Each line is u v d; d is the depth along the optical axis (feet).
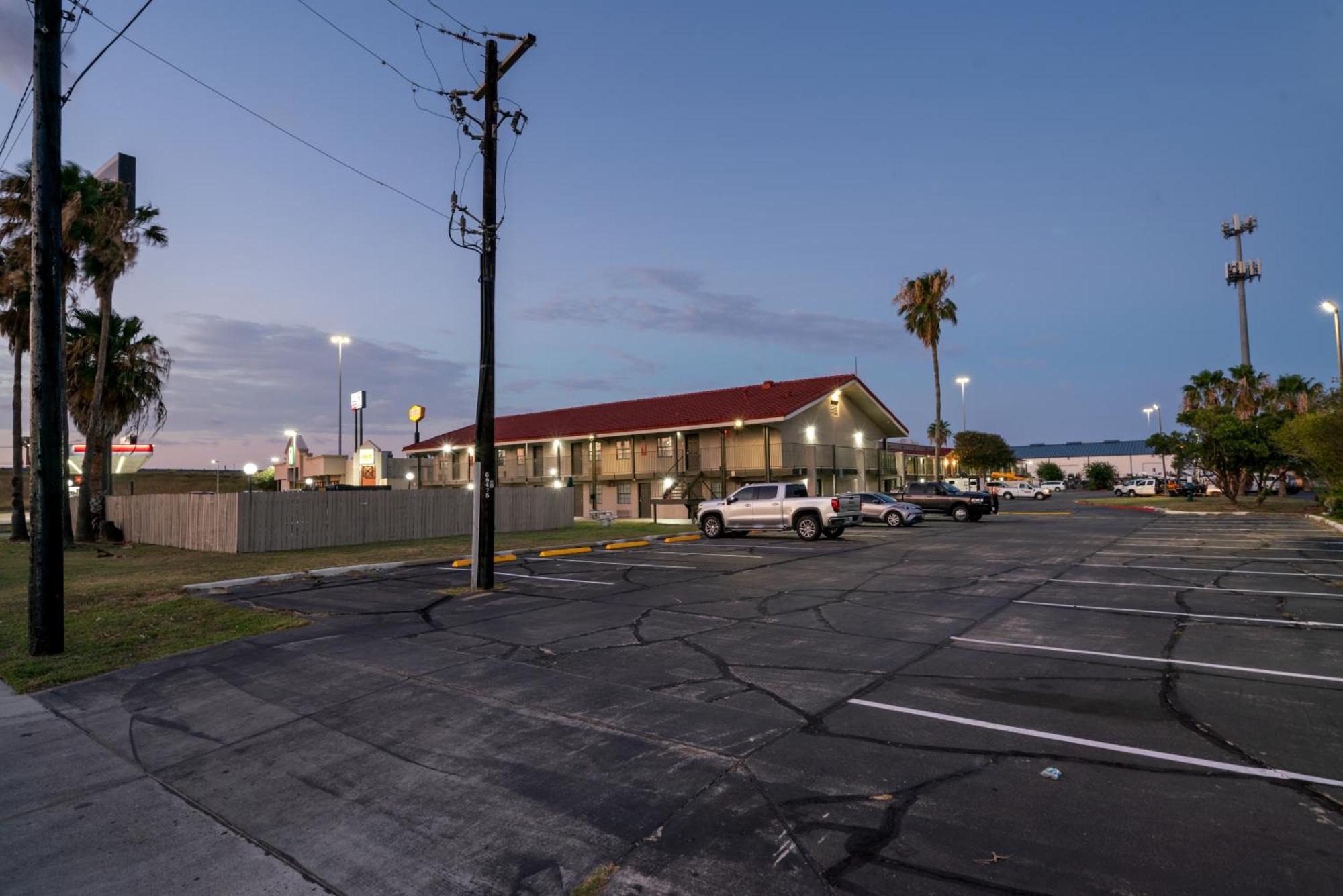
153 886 11.48
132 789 15.17
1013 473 258.78
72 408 91.30
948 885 10.62
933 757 15.37
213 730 18.53
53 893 11.32
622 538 73.00
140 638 28.73
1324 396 81.15
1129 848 11.49
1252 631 26.58
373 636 28.25
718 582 41.88
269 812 13.94
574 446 136.67
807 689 20.36
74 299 84.43
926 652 24.50
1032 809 12.90
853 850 11.71
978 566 47.09
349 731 18.01
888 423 147.23
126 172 84.64
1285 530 72.08
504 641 27.02
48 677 23.32
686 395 139.54
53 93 27.20
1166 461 316.40
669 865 11.45
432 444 154.81
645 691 20.39
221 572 49.75
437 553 61.16
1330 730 16.48
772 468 111.65
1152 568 44.21
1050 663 22.76
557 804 13.70
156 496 78.95
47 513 26.61
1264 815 12.52
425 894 11.03
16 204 80.07
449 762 15.89
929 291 143.74
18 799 14.78
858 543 66.74
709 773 14.79
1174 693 19.43
